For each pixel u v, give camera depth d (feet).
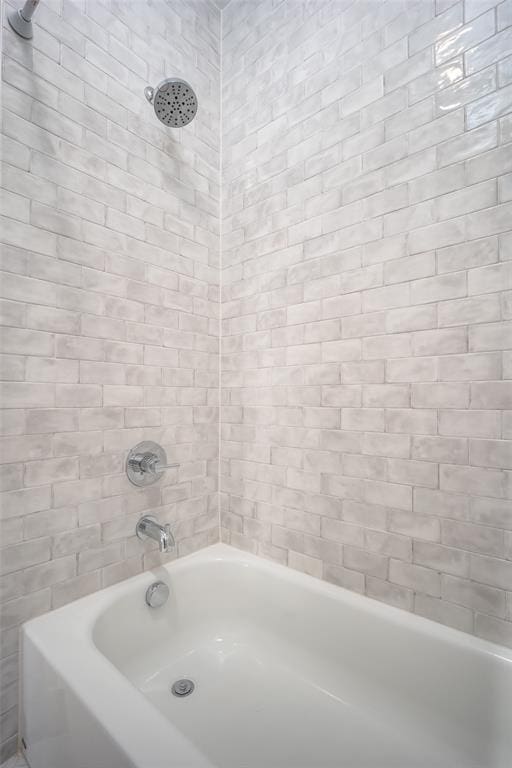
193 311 5.07
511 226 3.12
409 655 3.46
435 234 3.50
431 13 3.56
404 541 3.67
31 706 3.20
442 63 3.49
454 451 3.38
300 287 4.53
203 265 5.23
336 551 4.16
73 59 3.84
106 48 4.15
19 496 3.42
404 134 3.71
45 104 3.62
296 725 3.58
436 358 3.48
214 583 4.85
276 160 4.83
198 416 5.11
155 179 4.64
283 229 4.73
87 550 3.90
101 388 4.04
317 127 4.42
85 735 2.50
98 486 4.00
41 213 3.58
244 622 4.71
